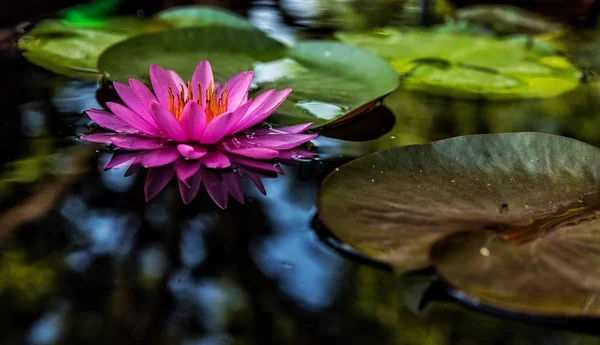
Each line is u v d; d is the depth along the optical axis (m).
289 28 0.98
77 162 0.73
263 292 0.65
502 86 0.84
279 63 0.85
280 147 0.73
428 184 0.69
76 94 0.80
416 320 0.63
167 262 0.67
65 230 0.68
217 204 0.70
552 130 0.78
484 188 0.69
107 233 0.68
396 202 0.68
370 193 0.69
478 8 1.09
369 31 0.97
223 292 0.65
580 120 0.80
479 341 0.62
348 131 0.77
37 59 0.85
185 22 0.96
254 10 1.07
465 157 0.71
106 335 0.63
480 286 0.64
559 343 0.62
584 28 1.01
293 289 0.65
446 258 0.65
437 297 0.64
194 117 0.71
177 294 0.65
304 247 0.67
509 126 0.78
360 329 0.63
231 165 0.73
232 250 0.67
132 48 0.84
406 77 0.86
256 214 0.69
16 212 0.69
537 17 1.05
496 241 0.66
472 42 0.92
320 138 0.76
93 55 0.87
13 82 0.81
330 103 0.78
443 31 0.96
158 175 0.72
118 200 0.70
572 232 0.66
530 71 0.87
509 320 0.63
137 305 0.64
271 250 0.67
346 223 0.67
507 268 0.65
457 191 0.69
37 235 0.68
